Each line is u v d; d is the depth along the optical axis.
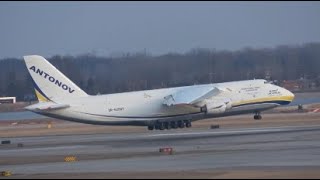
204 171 132.50
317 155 161.12
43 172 142.38
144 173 131.00
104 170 142.00
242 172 128.38
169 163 153.25
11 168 155.62
